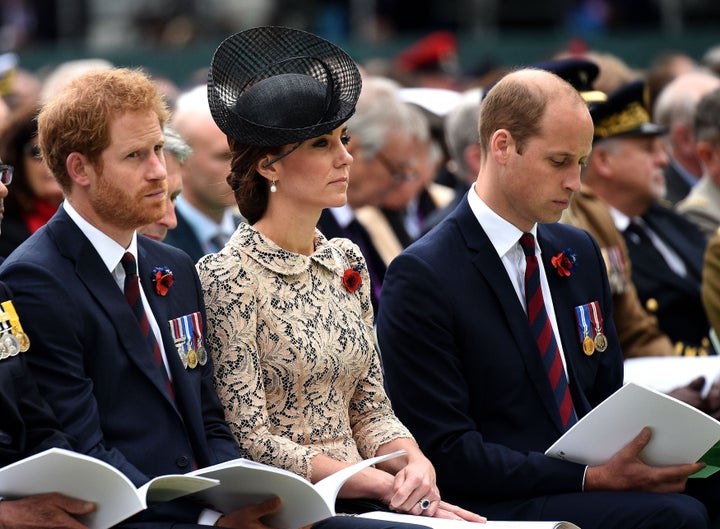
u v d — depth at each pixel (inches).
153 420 587.2
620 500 644.1
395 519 601.3
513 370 681.6
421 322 681.0
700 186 1059.9
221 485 568.4
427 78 1674.5
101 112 580.7
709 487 781.9
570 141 670.5
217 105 642.8
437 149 1211.2
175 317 614.2
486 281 689.0
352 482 630.5
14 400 556.1
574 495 654.5
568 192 679.1
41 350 573.0
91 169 585.3
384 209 1005.2
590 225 879.7
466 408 682.2
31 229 854.5
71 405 568.7
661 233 968.3
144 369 586.6
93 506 532.4
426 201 1181.7
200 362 618.2
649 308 932.6
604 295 734.5
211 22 2231.8
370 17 2233.0
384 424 661.9
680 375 797.9
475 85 1195.9
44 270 579.2
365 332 669.9
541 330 692.1
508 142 679.7
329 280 661.9
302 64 649.0
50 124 589.9
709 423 618.8
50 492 530.0
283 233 649.0
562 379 692.7
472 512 669.3
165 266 621.9
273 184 643.5
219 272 636.7
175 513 584.7
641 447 641.0
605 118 934.4
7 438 551.5
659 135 949.8
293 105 629.3
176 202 891.4
